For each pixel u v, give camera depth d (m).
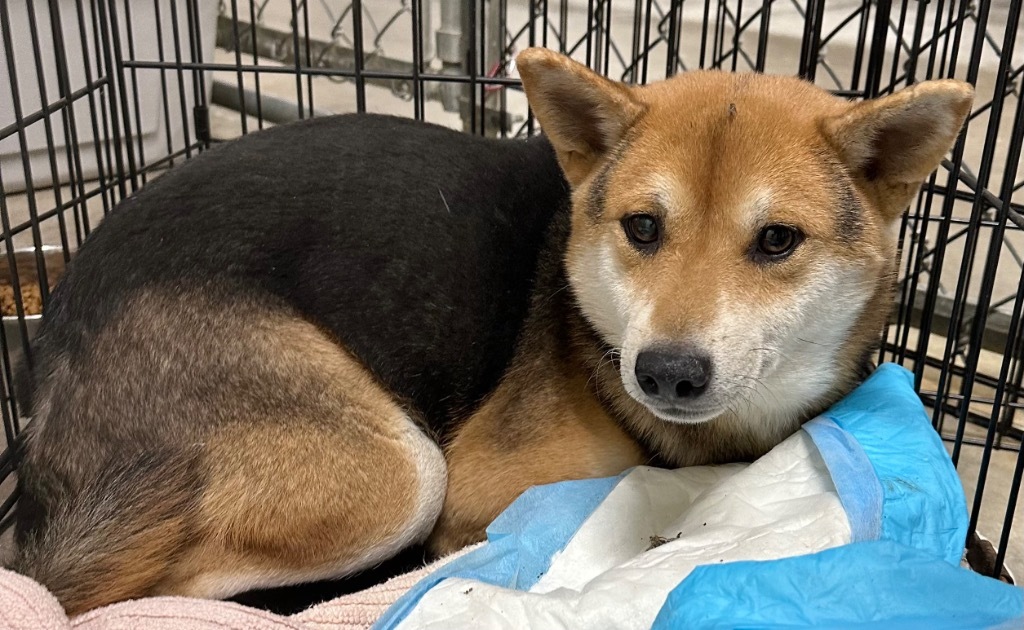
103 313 0.54
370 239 0.56
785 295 0.50
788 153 0.50
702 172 0.50
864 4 0.75
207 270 0.54
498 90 1.10
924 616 0.44
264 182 0.56
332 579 0.59
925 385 0.84
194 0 0.96
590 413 0.59
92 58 1.07
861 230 0.52
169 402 0.54
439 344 0.58
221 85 1.44
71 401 0.54
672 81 0.57
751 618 0.43
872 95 0.71
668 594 0.46
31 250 0.87
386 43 1.54
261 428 0.54
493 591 0.49
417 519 0.58
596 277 0.55
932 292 0.64
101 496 0.54
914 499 0.51
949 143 0.50
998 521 0.69
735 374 0.48
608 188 0.54
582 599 0.48
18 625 0.49
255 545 0.55
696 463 0.61
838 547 0.46
